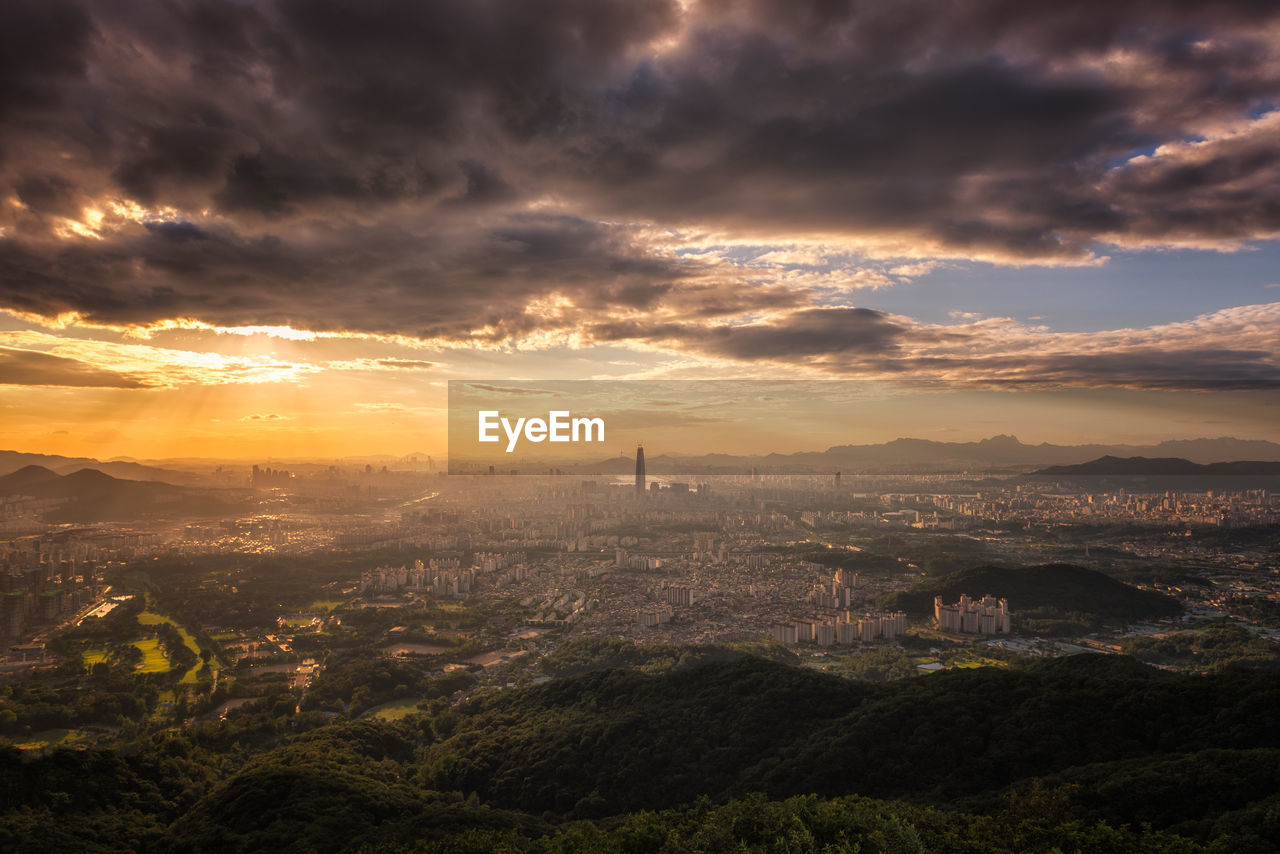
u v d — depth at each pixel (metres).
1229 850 71.12
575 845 87.31
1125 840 74.12
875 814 83.88
